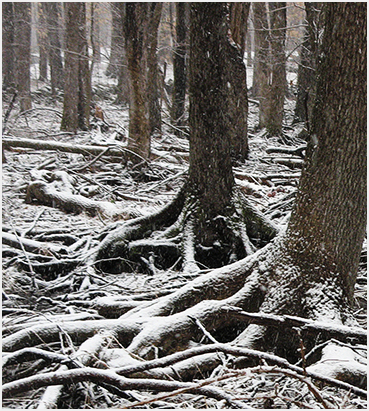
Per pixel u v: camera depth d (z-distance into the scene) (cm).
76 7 1955
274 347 473
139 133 1395
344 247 497
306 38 2262
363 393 346
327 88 496
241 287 555
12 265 730
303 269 505
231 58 1551
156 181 1349
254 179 1327
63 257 751
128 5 1315
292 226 529
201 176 769
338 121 488
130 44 1343
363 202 502
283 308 498
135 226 787
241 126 1595
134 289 650
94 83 3700
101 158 1454
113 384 345
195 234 759
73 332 459
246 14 1666
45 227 906
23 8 2489
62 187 1139
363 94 482
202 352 374
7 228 873
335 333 427
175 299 538
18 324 510
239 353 371
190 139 774
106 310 560
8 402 392
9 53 3036
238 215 765
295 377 349
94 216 998
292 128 2503
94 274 687
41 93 3281
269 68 2458
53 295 660
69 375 347
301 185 524
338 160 489
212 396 336
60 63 3428
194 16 732
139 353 441
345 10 473
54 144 1452
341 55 481
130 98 1389
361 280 680
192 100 757
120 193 1176
